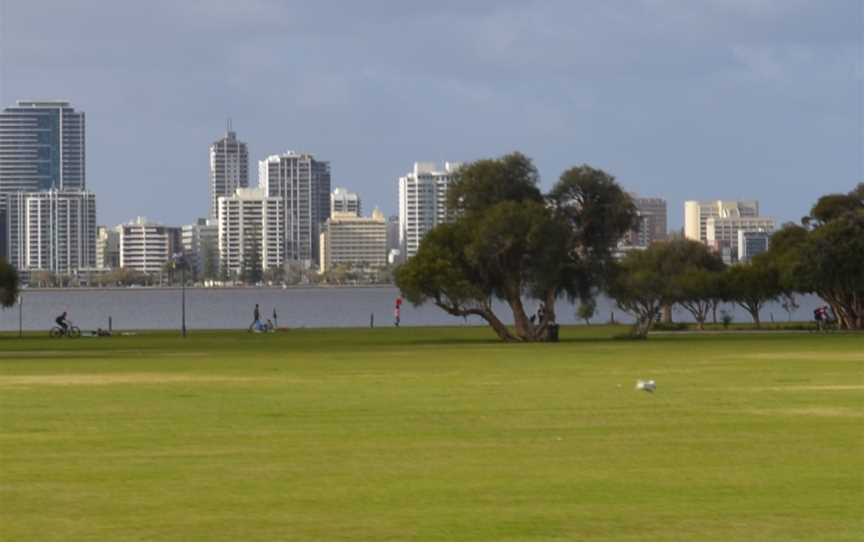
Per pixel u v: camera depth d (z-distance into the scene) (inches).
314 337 7672.2
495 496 1766.7
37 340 7534.5
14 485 1861.5
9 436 2406.5
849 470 1964.8
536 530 1556.3
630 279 7519.7
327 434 2410.2
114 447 2246.6
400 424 2568.9
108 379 3887.8
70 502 1733.5
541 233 6934.1
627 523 1593.3
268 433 2429.9
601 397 3154.5
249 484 1861.5
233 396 3233.3
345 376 3969.0
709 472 1952.5
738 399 3070.9
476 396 3198.8
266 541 1508.4
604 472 1955.0
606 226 7514.8
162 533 1551.4
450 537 1523.1
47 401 3122.5
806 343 6279.5
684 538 1515.7
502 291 7273.6
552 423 2578.7
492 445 2252.7
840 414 2721.5
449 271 6899.6
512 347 6151.6
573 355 5251.0
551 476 1921.8
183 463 2058.3
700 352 5418.3
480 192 7480.3
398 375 4008.4
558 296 7642.7
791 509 1673.2
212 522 1608.0
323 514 1651.1
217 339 7401.6
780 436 2358.5
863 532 1542.8
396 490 1811.0
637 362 4672.7
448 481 1881.2
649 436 2368.4
